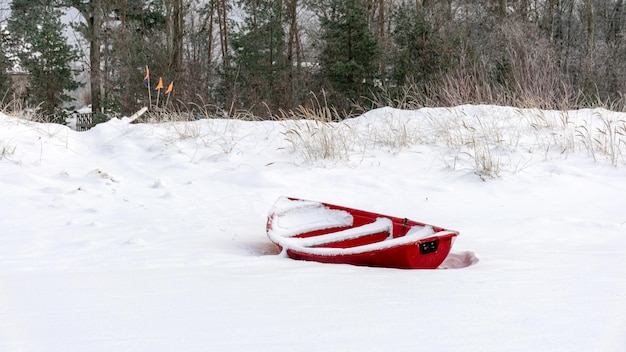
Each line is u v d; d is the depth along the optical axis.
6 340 2.87
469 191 9.27
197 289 4.04
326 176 9.94
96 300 3.72
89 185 9.10
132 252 5.73
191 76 31.39
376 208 8.41
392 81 27.73
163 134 12.12
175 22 35.31
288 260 5.41
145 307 3.53
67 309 3.48
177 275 4.59
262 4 35.19
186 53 42.72
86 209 7.76
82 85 35.72
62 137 12.17
